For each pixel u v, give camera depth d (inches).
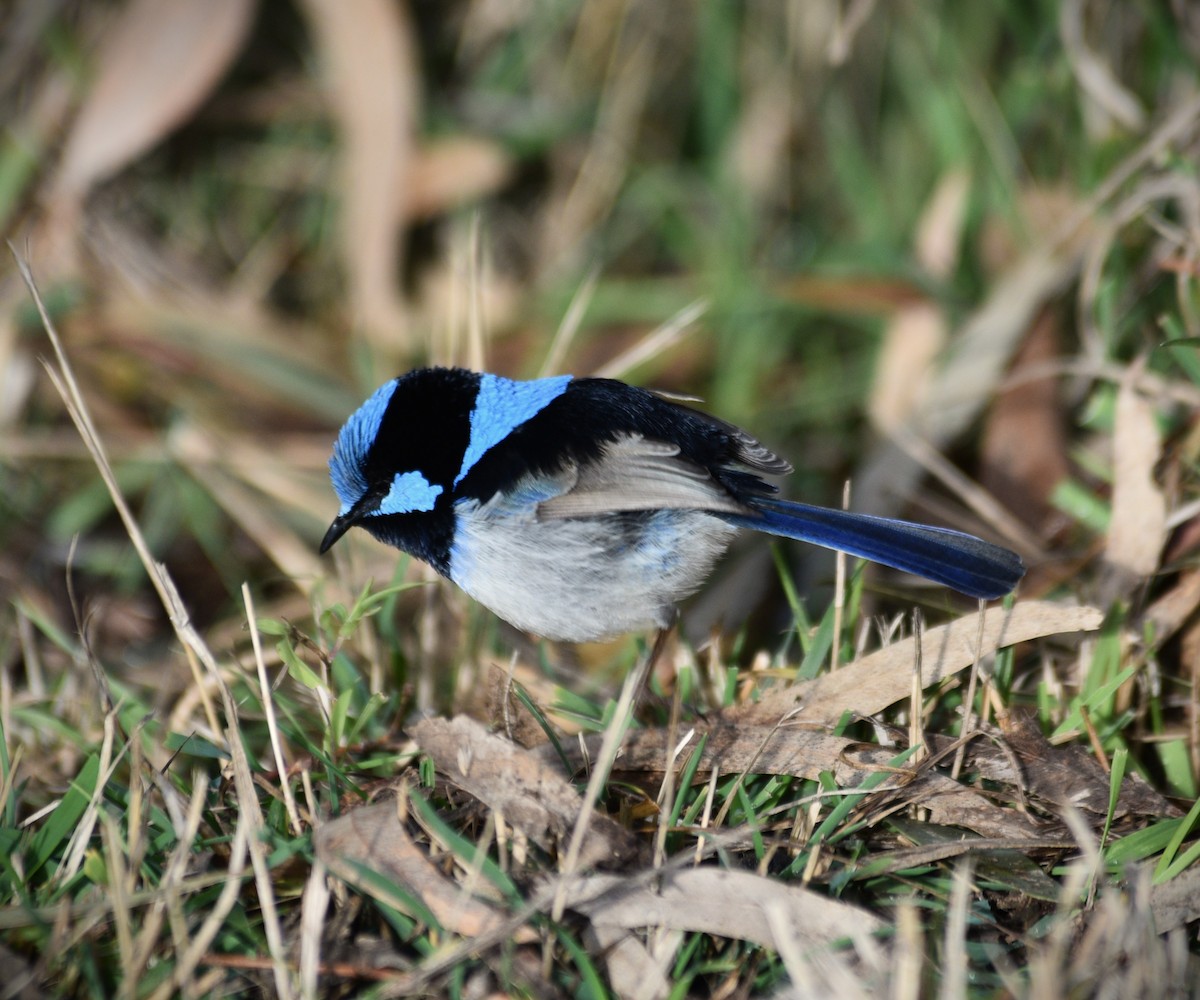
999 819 292.7
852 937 260.4
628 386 370.6
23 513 501.4
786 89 614.9
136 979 248.8
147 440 523.5
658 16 623.8
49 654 431.8
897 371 537.6
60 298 550.9
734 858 288.0
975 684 317.4
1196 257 417.1
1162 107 532.7
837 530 348.5
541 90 631.2
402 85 583.8
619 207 625.6
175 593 317.4
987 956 265.0
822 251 610.2
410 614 454.0
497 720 327.3
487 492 345.1
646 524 350.0
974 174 576.1
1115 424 379.6
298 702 360.8
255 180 617.6
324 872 264.7
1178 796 321.7
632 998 257.9
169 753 329.7
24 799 329.4
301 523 494.3
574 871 263.7
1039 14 574.2
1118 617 350.9
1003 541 429.7
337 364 566.3
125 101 571.5
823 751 305.1
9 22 587.8
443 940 261.6
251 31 617.6
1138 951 248.8
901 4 599.2
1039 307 498.0
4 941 265.0
